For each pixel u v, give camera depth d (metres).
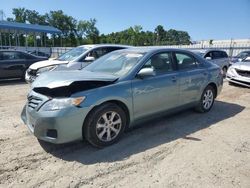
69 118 3.54
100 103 3.80
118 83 4.07
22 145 4.04
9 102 6.86
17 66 10.59
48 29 30.45
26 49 30.36
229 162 3.62
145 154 3.82
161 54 4.93
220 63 13.15
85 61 8.34
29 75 8.61
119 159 3.65
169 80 4.82
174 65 5.12
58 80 3.85
